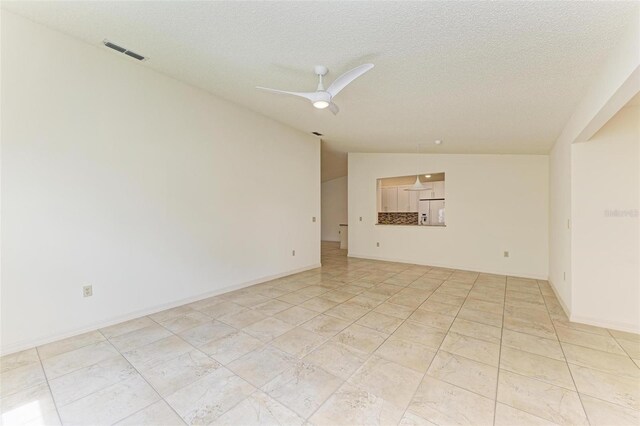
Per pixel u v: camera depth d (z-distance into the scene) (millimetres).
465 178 5664
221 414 1716
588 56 1970
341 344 2578
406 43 2070
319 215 6000
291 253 5324
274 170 4941
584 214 3061
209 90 3783
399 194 7953
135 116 3166
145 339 2672
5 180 2385
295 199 5395
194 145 3742
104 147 2936
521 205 5133
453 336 2742
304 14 1899
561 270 3715
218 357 2354
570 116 3105
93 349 2480
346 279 4934
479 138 4250
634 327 2838
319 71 2650
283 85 3203
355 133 4961
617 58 1813
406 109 3377
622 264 2904
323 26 1998
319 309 3459
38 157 2535
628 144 2885
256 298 3881
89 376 2088
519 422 1651
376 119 3916
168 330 2867
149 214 3299
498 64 2199
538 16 1632
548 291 4230
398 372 2150
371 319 3152
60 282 2666
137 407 1775
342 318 3180
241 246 4383
